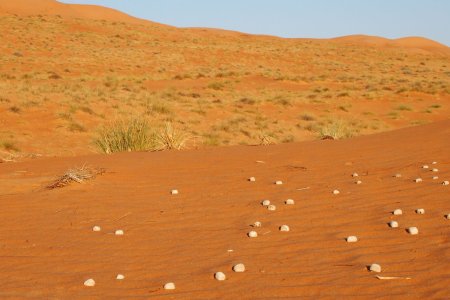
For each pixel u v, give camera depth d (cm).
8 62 5728
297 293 447
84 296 461
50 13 10038
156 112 3100
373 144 1222
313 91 4853
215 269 508
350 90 4956
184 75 5469
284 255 536
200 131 2770
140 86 4556
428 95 4547
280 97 4088
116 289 474
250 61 7412
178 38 8888
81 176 903
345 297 433
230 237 602
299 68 7206
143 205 759
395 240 557
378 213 657
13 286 490
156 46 7819
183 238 609
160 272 510
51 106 2852
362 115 3684
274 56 7938
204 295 452
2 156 1895
